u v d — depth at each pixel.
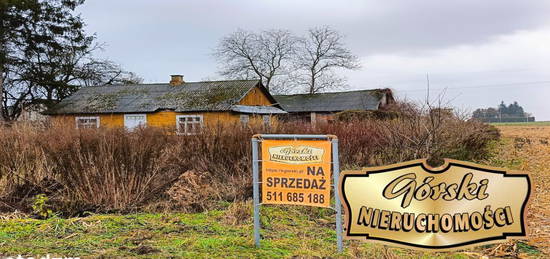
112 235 5.90
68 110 33.81
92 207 7.48
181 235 5.94
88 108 33.53
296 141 5.02
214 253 5.13
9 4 31.25
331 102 49.09
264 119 12.56
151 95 33.78
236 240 5.57
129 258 4.94
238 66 57.28
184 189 8.07
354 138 11.35
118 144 7.92
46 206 7.34
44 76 35.34
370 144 11.31
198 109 30.34
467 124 12.98
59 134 8.51
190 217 6.98
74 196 7.74
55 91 37.03
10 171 8.21
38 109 35.34
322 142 4.90
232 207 7.30
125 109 32.44
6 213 7.11
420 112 11.20
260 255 5.05
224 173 9.17
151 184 7.99
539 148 19.56
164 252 5.16
